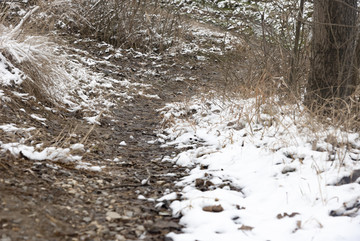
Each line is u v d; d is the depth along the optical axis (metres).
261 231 3.04
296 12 6.28
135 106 7.20
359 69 5.24
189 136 5.52
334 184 3.63
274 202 3.48
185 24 12.64
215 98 6.99
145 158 4.90
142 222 3.24
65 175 3.84
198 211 3.35
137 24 10.77
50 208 3.15
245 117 5.52
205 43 12.38
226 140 5.03
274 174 3.98
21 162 3.80
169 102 7.63
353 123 4.70
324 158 4.05
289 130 4.77
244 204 3.50
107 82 7.77
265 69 5.87
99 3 10.37
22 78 5.46
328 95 5.25
